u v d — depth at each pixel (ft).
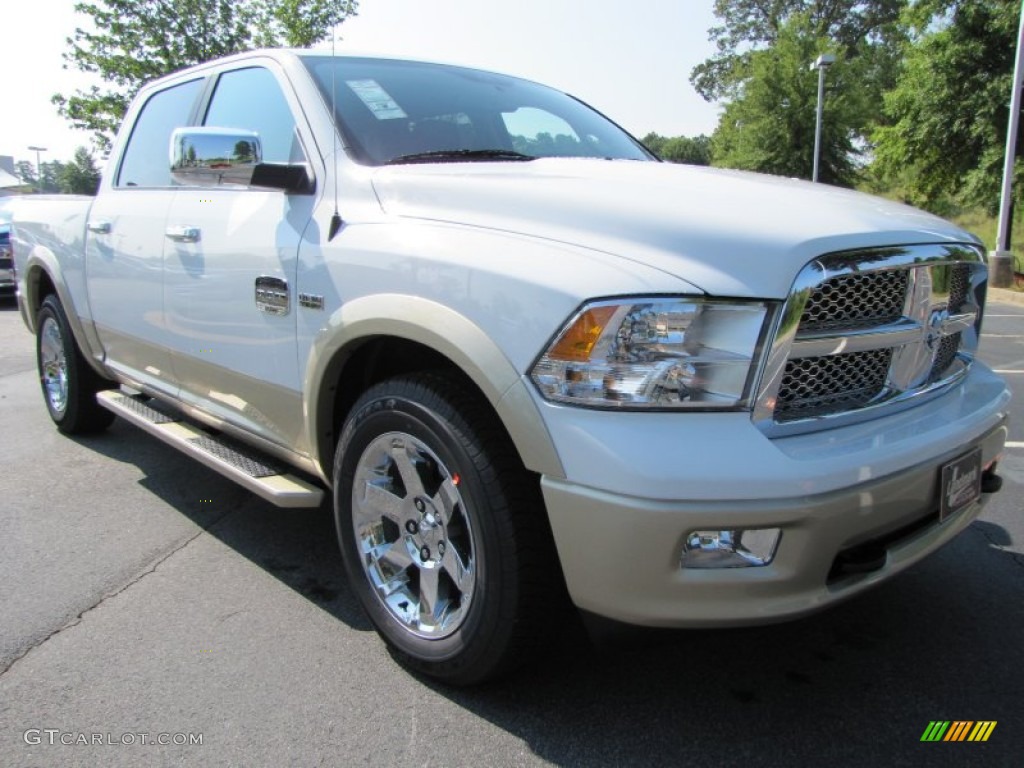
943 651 8.57
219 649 8.50
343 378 8.82
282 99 10.11
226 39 64.64
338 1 64.90
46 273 15.66
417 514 7.95
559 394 6.35
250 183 9.00
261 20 65.57
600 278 6.35
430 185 8.11
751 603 6.27
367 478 8.32
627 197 7.22
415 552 8.04
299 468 9.90
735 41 181.06
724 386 6.24
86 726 7.23
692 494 5.92
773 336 6.24
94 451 15.33
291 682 7.94
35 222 15.84
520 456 6.68
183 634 8.80
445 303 7.11
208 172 9.30
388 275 7.66
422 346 7.96
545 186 7.59
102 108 63.72
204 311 10.44
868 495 6.40
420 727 7.30
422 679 8.02
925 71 63.72
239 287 9.70
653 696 7.78
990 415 8.05
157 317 11.62
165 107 12.93
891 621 9.19
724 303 6.23
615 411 6.18
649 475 5.94
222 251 9.98
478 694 7.77
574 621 7.76
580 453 6.20
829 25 168.45
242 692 7.76
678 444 6.03
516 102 11.55
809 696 7.80
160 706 7.54
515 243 7.00
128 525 11.81
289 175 8.95
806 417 6.73
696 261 6.40
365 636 8.81
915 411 7.57
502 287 6.73
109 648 8.50
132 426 17.15
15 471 14.14
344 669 8.17
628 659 8.38
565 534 6.38
